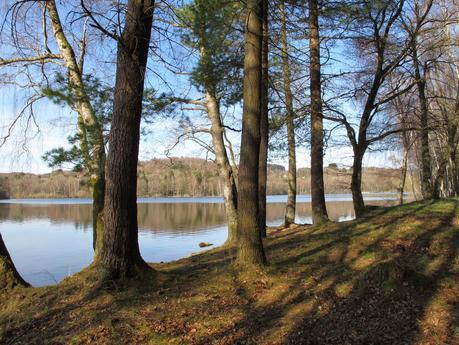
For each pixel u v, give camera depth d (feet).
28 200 302.25
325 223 40.68
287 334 15.97
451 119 41.04
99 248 25.75
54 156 27.43
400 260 24.08
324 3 32.35
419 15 41.65
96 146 28.55
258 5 23.72
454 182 75.82
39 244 69.97
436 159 90.22
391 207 43.11
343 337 15.43
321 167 42.57
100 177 28.55
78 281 22.49
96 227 26.66
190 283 22.12
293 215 52.54
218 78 34.83
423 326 15.65
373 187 136.87
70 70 28.78
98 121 28.50
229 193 40.83
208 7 27.58
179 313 18.02
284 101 40.86
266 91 36.81
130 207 21.88
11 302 20.93
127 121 21.71
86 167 28.66
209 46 31.65
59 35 29.27
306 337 15.64
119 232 21.44
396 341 14.80
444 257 24.04
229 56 33.86
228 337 15.87
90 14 18.57
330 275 22.30
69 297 20.31
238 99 38.73
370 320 16.53
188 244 65.00
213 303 19.12
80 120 28.48
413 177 115.75
